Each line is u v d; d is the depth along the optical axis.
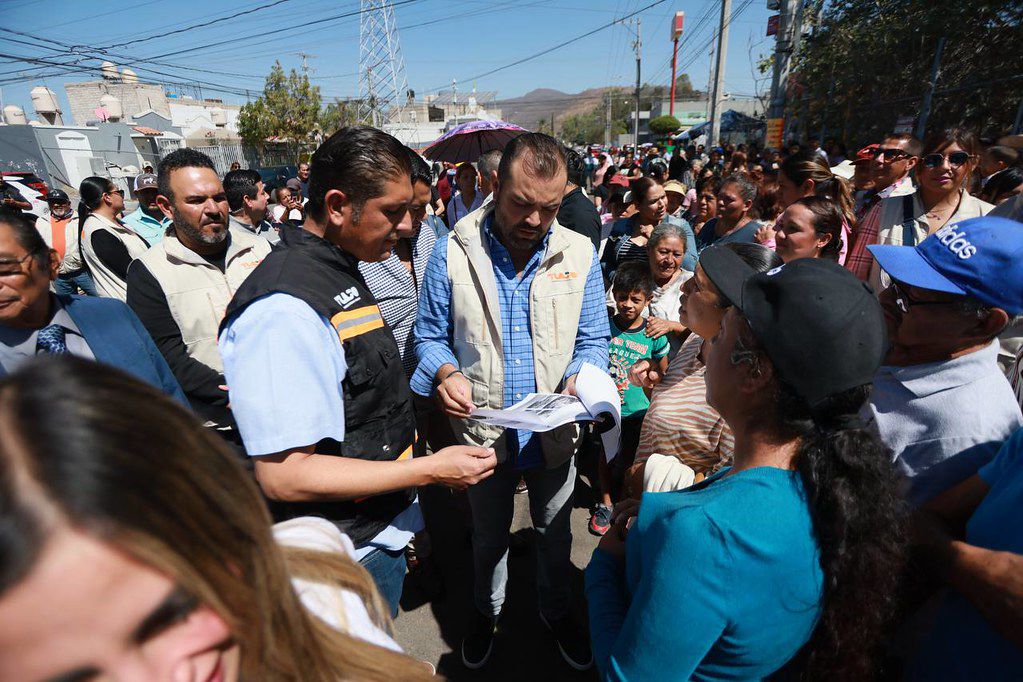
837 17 11.43
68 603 0.36
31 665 0.38
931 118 8.23
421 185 2.62
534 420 1.57
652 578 0.87
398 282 2.52
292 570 0.71
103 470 0.34
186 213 2.38
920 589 1.12
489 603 2.19
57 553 0.34
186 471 0.39
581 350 2.08
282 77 29.12
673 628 0.84
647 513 0.96
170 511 0.37
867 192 4.32
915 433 1.26
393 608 1.56
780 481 0.86
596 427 1.96
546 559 2.18
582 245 2.00
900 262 1.24
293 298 1.20
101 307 1.84
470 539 2.94
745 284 0.92
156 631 0.40
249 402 1.14
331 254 1.32
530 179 1.64
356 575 0.77
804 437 0.87
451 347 2.06
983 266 1.14
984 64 7.88
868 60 9.95
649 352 2.93
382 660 0.68
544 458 2.00
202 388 2.34
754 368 0.88
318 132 31.14
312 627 0.58
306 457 1.18
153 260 2.44
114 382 0.39
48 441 0.34
